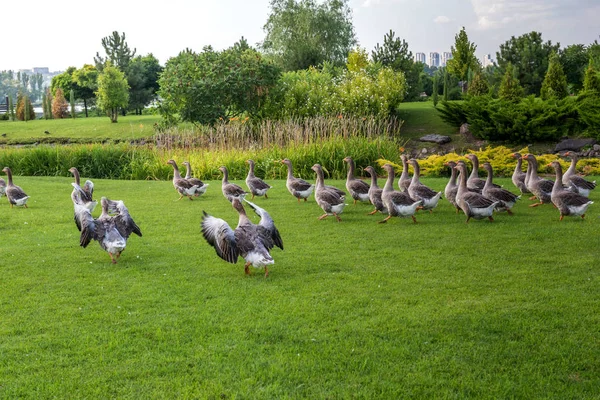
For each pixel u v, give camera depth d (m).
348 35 62.59
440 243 11.88
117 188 20.22
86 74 82.44
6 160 27.38
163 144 27.91
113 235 10.42
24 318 8.10
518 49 50.88
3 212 15.71
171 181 22.38
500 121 33.66
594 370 6.57
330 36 61.31
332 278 9.77
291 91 37.91
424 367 6.70
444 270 10.07
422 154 33.91
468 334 7.47
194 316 8.13
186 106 35.16
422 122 41.31
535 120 32.31
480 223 13.60
